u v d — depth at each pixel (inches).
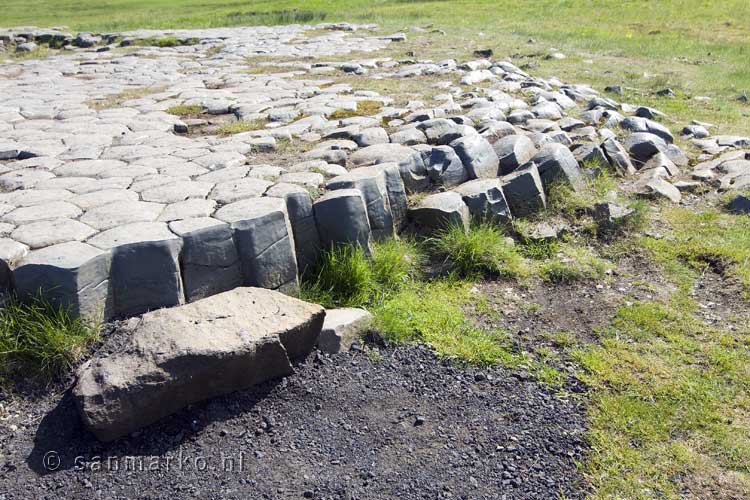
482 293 190.9
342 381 153.4
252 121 276.7
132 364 138.3
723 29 618.8
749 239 214.5
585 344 167.3
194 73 388.2
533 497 123.4
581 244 216.2
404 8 793.6
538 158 238.1
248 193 190.5
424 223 209.2
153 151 236.8
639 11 725.3
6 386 146.9
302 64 406.0
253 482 128.2
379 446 136.3
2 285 156.3
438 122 254.7
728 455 131.0
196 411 143.2
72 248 160.2
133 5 1100.5
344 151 227.0
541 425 140.4
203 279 167.3
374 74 374.6
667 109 352.2
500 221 214.5
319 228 188.2
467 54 453.1
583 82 404.8
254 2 1016.2
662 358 160.7
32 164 224.1
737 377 152.6
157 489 127.3
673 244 215.0
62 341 150.2
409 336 169.2
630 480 126.3
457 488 125.7
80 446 135.6
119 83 360.8
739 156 277.0
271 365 148.9
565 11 735.1
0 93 335.6
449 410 145.6
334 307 178.4
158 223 172.4
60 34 539.8
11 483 128.0
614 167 258.7
